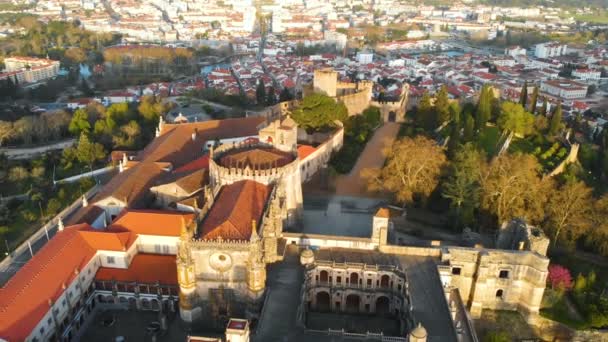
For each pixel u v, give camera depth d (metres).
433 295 104.25
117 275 116.31
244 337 82.75
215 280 102.69
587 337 115.31
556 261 137.00
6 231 156.38
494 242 132.75
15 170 196.38
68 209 171.50
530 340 115.06
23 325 92.12
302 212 144.25
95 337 108.38
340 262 113.00
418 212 155.88
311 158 170.75
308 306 114.75
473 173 148.62
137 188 141.75
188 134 189.25
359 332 107.50
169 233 120.38
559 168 184.25
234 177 124.19
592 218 138.38
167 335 103.00
